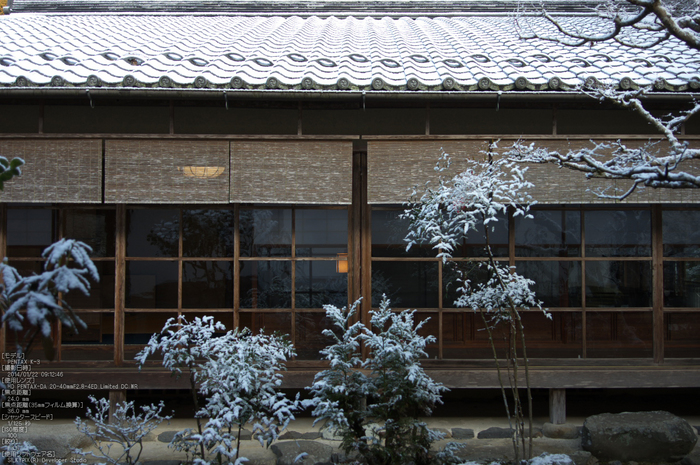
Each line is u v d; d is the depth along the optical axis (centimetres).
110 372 491
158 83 471
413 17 986
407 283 518
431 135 500
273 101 527
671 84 478
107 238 515
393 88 479
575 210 520
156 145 493
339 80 477
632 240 520
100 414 421
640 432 446
